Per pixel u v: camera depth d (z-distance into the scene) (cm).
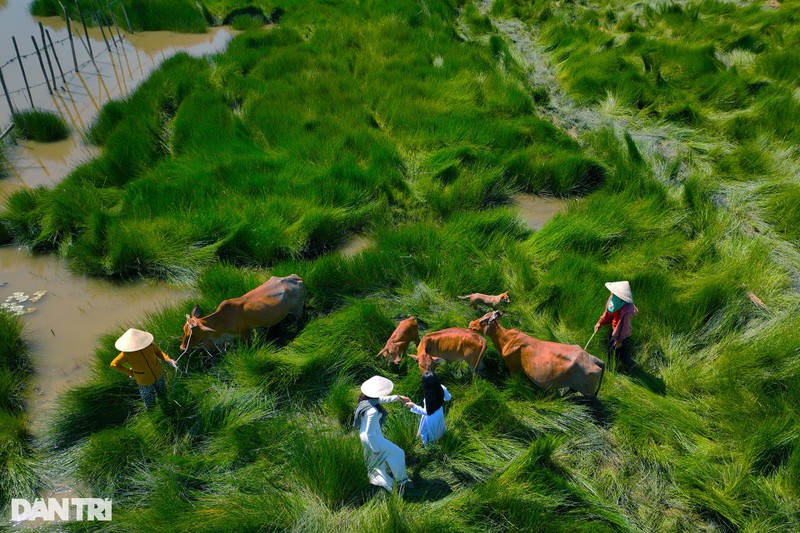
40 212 1032
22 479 604
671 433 646
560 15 2078
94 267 939
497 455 629
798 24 1873
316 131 1307
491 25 2028
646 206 1038
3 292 903
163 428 651
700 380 716
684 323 798
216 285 859
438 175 1166
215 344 751
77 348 794
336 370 731
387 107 1420
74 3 2250
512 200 1175
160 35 2142
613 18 2073
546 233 970
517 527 554
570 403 685
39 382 738
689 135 1325
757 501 578
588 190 1199
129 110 1416
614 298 706
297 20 2114
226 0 2364
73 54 1744
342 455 596
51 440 653
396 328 768
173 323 777
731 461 627
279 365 714
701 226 1007
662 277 865
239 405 679
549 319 820
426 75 1605
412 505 575
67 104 1555
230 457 624
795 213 1026
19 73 1733
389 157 1206
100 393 680
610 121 1407
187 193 1075
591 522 562
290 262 923
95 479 606
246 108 1435
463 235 975
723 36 1803
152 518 554
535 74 1692
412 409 612
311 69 1652
